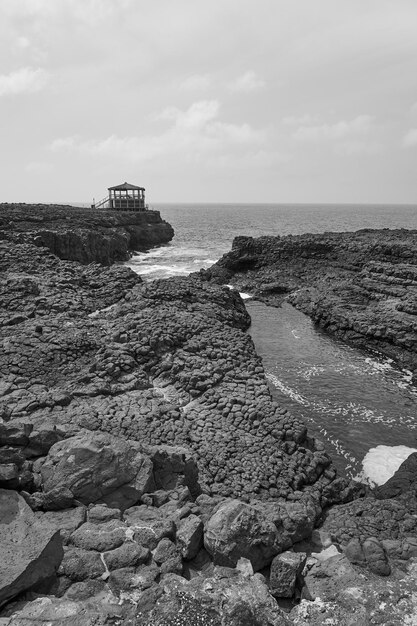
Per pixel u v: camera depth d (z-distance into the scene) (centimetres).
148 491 1088
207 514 1047
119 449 1080
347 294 3728
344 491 1470
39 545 771
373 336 2950
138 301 2661
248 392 1889
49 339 2019
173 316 2441
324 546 1091
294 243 5006
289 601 876
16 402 1575
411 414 2066
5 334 2056
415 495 1380
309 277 4569
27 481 1011
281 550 969
